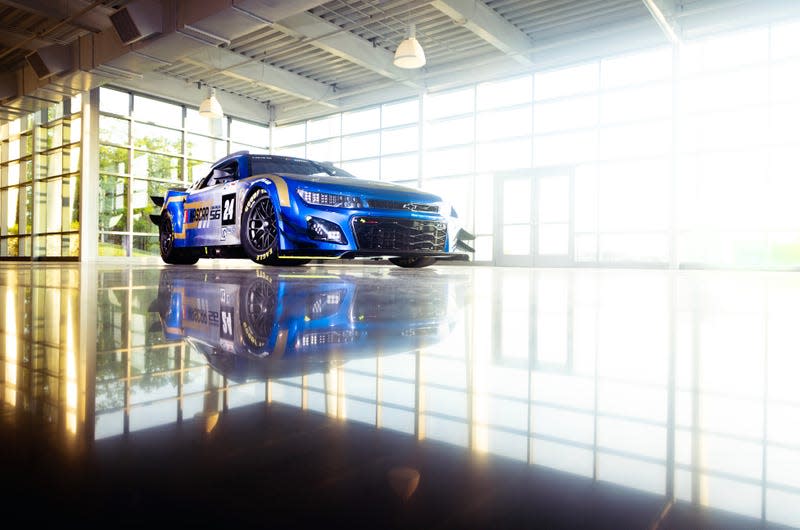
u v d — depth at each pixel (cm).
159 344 70
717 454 30
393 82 1384
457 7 966
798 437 34
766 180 959
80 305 126
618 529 21
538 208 1233
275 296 154
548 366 58
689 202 1023
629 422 37
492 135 1301
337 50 1152
